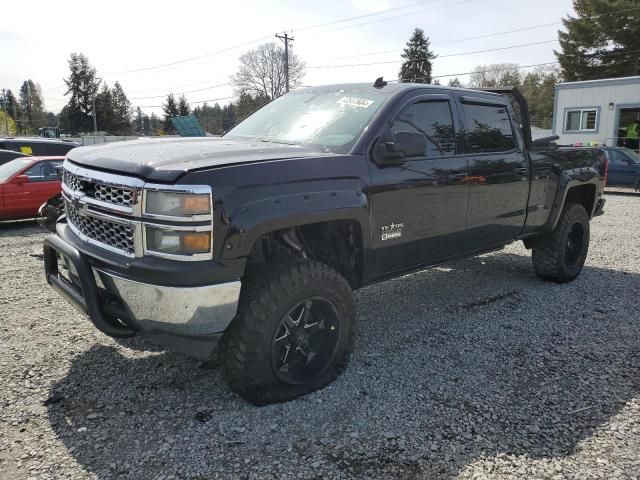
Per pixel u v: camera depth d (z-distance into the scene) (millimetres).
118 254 2857
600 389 3316
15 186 9516
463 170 4125
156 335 2793
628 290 5527
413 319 4586
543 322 4520
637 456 2621
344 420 2918
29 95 119250
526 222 4984
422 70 69062
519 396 3215
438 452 2639
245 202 2766
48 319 4434
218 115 88438
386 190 3508
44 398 3113
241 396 3029
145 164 2785
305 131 3797
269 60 61031
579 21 42250
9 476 2402
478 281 5832
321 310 3264
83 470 2461
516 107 5004
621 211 12266
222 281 2711
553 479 2441
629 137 23406
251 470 2482
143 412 2979
